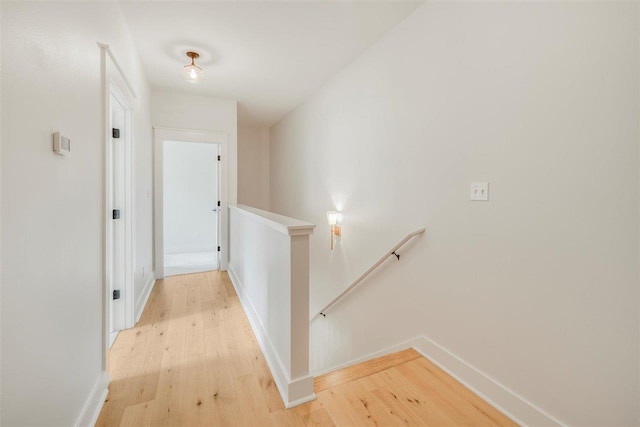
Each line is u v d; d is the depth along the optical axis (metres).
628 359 1.15
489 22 1.64
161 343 2.19
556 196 1.36
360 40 2.63
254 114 5.09
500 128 1.59
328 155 3.58
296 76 3.42
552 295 1.38
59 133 1.14
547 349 1.41
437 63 2.00
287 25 2.40
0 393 0.82
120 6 2.12
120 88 2.08
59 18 1.16
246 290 2.85
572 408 1.32
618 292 1.17
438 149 2.00
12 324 0.87
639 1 1.09
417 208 2.20
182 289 3.46
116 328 2.40
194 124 4.03
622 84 1.14
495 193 1.62
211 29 2.45
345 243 3.21
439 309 2.01
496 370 1.63
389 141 2.50
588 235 1.25
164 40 2.60
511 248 1.55
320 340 3.79
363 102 2.86
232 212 3.83
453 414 1.53
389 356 2.10
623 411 1.17
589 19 1.23
